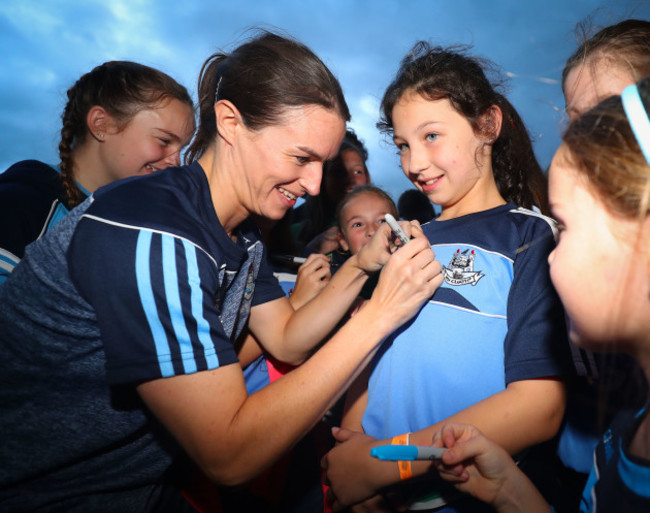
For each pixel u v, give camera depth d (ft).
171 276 2.58
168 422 2.60
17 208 4.01
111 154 4.61
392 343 3.26
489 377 2.88
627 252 1.59
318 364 2.79
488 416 2.61
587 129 1.65
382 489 2.88
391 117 3.72
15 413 2.81
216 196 3.25
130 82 4.63
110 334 2.54
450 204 3.52
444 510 2.83
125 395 2.83
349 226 6.14
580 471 2.85
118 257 2.56
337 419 4.78
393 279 2.92
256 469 2.66
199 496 3.54
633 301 1.61
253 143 2.99
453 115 3.28
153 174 3.12
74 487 2.98
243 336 4.36
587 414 2.84
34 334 2.77
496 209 3.35
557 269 1.75
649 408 1.68
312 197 8.11
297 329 3.97
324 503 4.23
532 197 3.81
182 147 4.89
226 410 2.59
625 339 1.69
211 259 2.89
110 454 3.01
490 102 3.40
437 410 2.93
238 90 3.00
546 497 2.89
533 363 2.63
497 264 3.05
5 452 2.78
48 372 2.79
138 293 2.52
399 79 3.60
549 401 2.62
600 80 2.89
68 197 4.43
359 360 2.85
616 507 1.77
